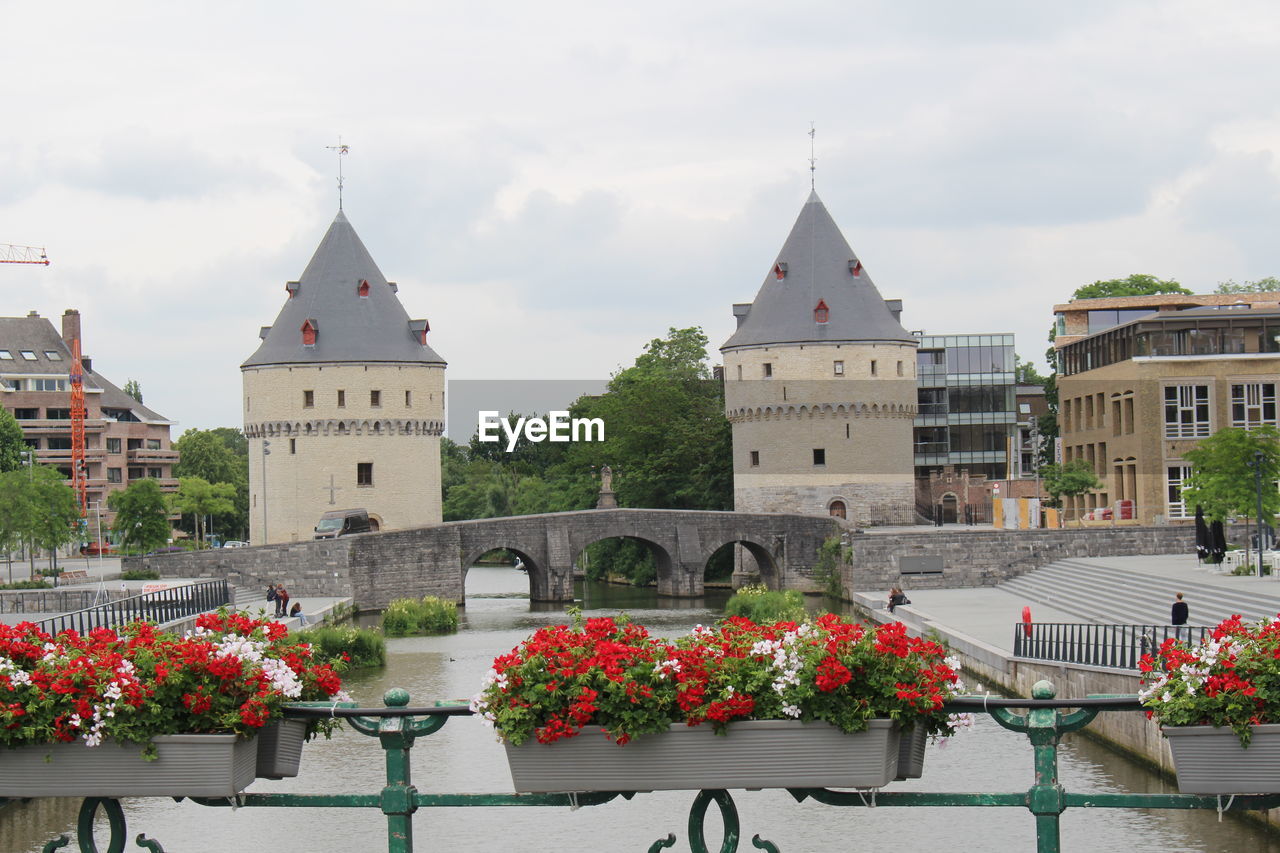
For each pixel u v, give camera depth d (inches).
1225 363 3501.5
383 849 1156.5
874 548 3275.1
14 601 2566.4
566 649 498.0
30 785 505.0
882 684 486.0
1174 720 482.0
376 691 2020.2
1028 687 1675.7
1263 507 2593.5
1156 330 3543.3
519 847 1162.6
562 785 492.4
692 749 488.7
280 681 512.7
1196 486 2674.7
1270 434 2632.9
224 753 500.4
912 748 515.8
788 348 4365.2
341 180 4259.4
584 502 5049.2
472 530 3722.9
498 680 492.1
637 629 527.2
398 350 4175.7
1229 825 1166.3
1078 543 3189.0
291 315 4173.2
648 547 4608.8
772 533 3996.1
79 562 4559.5
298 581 3518.7
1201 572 2434.8
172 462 6358.3
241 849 1159.6
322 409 4104.3
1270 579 2180.1
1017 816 1215.6
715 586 4355.3
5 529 3329.2
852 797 488.4
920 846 1136.2
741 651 499.8
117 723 494.6
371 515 4136.3
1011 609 2591.0
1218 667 486.0
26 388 5989.2
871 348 4367.6
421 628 2997.0
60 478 3639.3
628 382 5226.4
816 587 3924.7
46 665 511.5
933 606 2719.0
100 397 6097.4
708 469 4783.5
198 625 568.4
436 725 495.2
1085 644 1688.0
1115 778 1328.7
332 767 1429.6
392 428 4146.2
